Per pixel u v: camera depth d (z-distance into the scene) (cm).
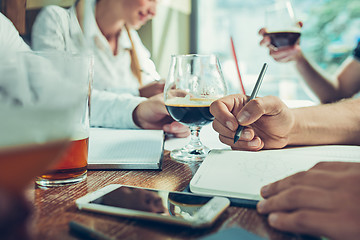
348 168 34
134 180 45
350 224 25
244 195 36
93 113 91
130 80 184
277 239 27
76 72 23
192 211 32
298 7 345
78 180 44
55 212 33
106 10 174
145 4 186
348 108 70
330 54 351
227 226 30
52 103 20
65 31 155
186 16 302
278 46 116
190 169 51
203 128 92
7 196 15
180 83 62
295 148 62
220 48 328
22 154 17
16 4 143
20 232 15
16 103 20
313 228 26
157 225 30
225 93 65
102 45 175
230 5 324
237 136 56
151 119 85
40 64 22
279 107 58
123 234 28
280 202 30
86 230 28
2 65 22
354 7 337
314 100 163
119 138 68
